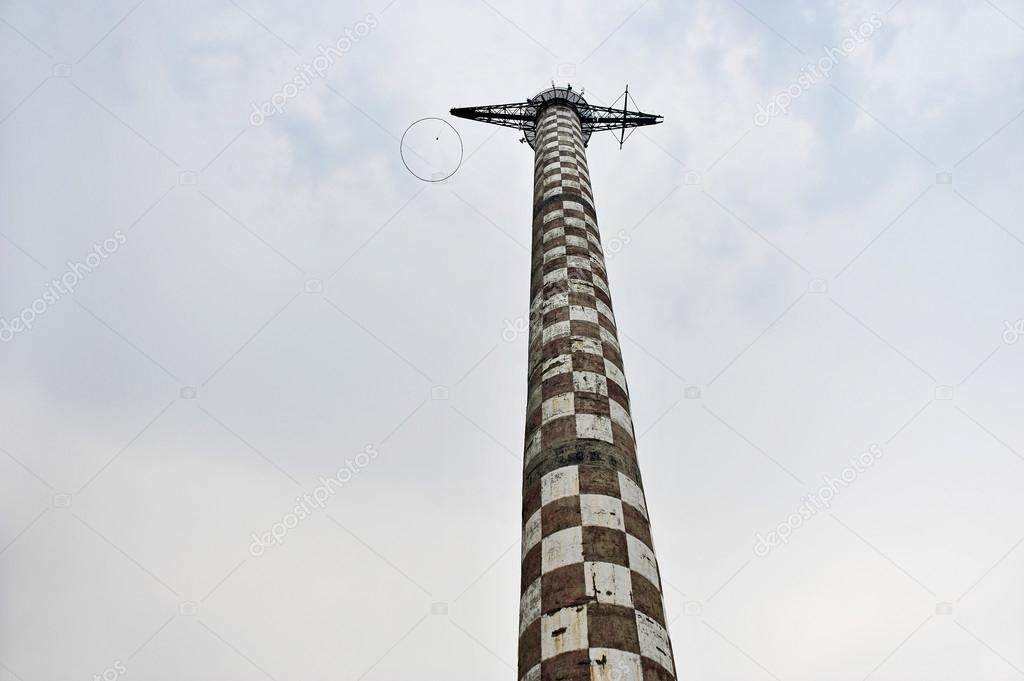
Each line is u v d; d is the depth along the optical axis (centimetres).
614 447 1379
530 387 1600
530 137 3200
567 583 1122
